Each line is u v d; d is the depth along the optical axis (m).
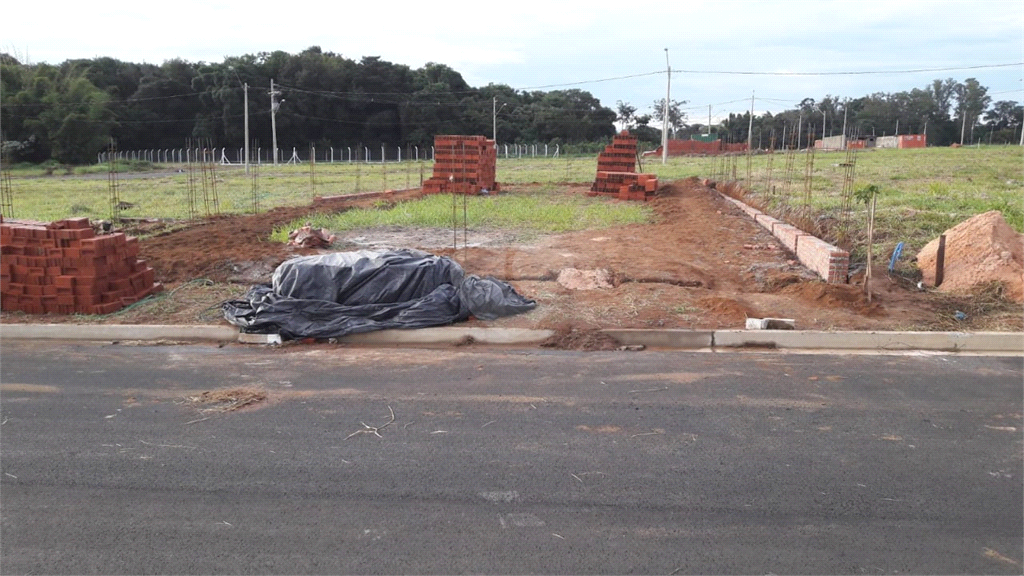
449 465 4.96
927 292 9.89
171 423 5.78
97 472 4.89
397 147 77.25
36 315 9.12
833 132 96.12
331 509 4.36
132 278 9.70
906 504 4.40
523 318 8.81
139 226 16.62
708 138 90.56
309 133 74.31
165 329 8.54
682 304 9.32
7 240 9.14
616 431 5.55
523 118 83.31
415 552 3.90
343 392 6.53
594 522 4.20
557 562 3.80
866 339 8.05
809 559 3.83
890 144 86.56
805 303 9.35
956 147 74.56
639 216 18.05
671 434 5.48
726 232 15.25
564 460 5.02
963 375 6.98
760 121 92.88
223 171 48.44
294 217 17.83
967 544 3.98
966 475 4.79
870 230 9.27
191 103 72.50
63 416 5.95
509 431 5.56
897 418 5.82
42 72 60.38
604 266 11.62
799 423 5.70
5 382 6.87
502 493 4.55
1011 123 106.44
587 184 28.08
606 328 8.45
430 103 77.12
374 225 16.64
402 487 4.64
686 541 4.00
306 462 5.02
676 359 7.58
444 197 22.02
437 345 8.26
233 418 5.88
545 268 11.48
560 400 6.27
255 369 7.28
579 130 82.94
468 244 14.04
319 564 3.80
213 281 10.77
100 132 59.84
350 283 8.78
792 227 13.76
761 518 4.24
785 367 7.24
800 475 4.79
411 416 5.90
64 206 21.98
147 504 4.44
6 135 57.41
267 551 3.92
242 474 4.84
